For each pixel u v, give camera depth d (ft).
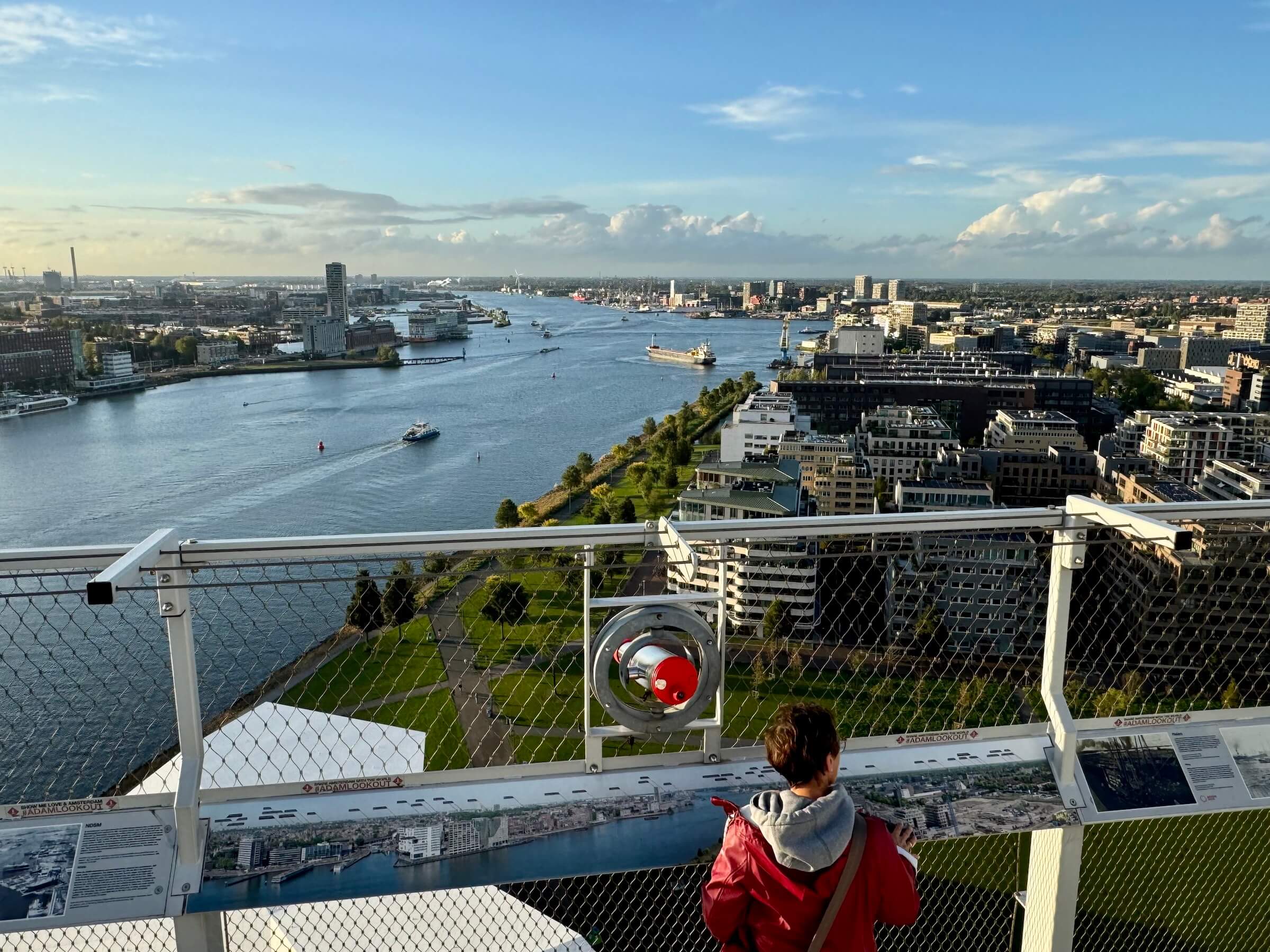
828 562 64.90
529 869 15.17
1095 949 39.60
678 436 392.47
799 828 10.71
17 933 17.02
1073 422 399.65
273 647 52.24
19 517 285.84
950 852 41.88
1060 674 16.94
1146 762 16.94
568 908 25.34
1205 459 351.46
